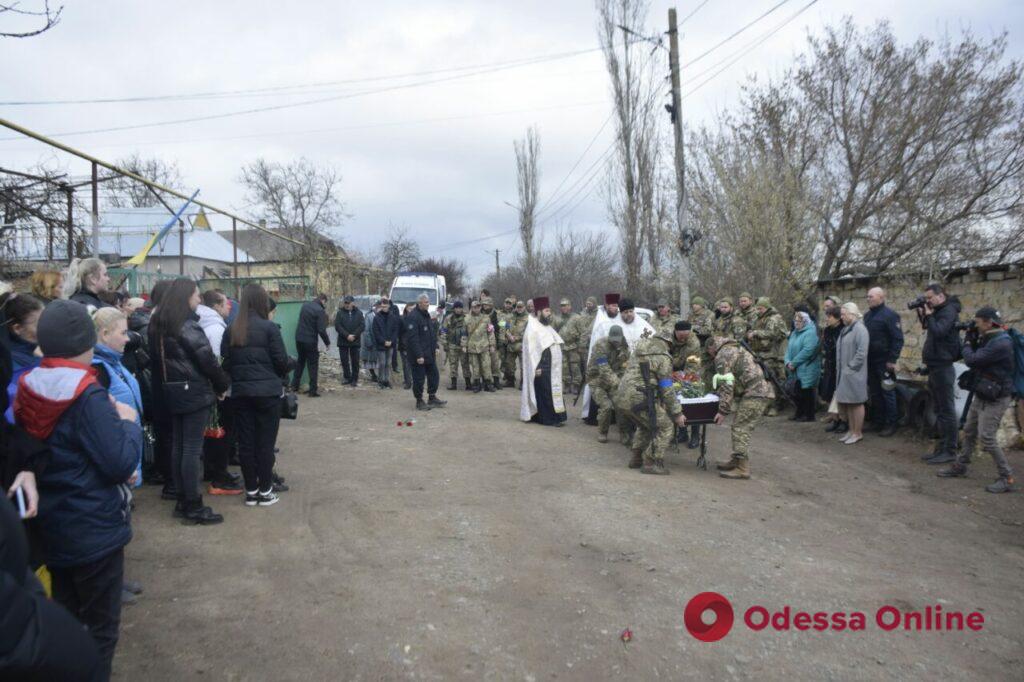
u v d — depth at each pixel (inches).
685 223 587.5
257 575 172.7
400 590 167.0
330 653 136.9
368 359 589.6
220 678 127.0
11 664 65.2
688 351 342.0
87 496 106.0
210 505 225.6
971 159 549.0
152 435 245.6
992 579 185.8
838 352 357.7
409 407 458.9
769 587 175.2
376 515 223.1
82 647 73.0
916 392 350.3
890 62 555.8
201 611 152.4
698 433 353.4
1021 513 241.9
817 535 217.9
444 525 215.5
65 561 105.3
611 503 241.1
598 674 133.9
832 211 582.6
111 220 844.6
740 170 530.9
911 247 541.0
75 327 106.9
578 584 173.6
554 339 405.1
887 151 560.1
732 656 141.9
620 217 914.7
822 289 509.4
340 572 176.6
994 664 142.2
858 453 334.6
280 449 315.6
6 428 109.8
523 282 1638.8
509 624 152.0
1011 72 532.4
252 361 216.7
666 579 177.6
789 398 411.5
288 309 526.0
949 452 303.9
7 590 66.5
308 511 224.4
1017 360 273.1
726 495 259.9
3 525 69.7
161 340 197.2
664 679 133.2
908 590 176.7
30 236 355.3
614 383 341.4
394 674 130.7
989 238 560.7
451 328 570.3
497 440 351.9
